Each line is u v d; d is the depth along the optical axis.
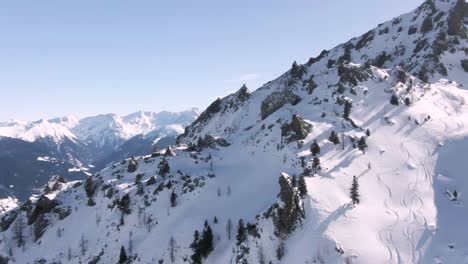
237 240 131.38
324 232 121.81
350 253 114.00
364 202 137.62
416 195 141.88
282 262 119.44
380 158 166.12
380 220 127.62
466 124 187.50
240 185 165.00
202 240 132.88
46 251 162.25
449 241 115.88
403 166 160.00
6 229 185.00
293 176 139.00
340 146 174.00
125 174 190.88
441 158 162.50
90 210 174.50
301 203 132.75
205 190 163.50
